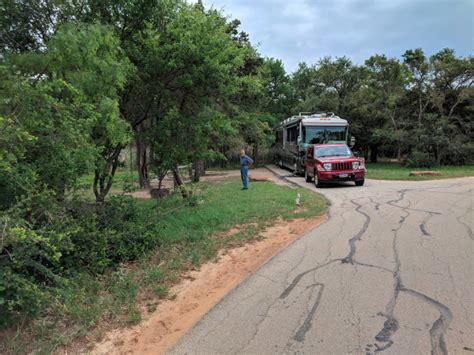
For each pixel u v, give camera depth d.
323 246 6.75
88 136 5.41
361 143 37.62
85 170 5.79
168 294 5.22
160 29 8.42
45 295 4.21
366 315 4.04
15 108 4.43
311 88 37.06
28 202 4.39
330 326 3.87
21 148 4.29
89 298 5.00
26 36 6.65
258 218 9.51
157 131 9.18
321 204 11.11
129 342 4.01
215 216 9.57
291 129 24.88
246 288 5.07
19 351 3.80
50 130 4.73
